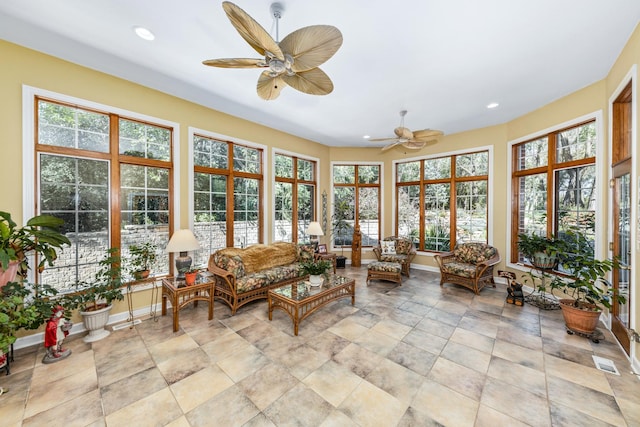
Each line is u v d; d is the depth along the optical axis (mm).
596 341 2641
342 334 2830
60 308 2428
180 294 2969
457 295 4117
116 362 2311
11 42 2525
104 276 3064
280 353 2457
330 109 4137
